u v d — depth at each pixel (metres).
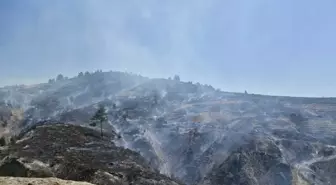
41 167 41.62
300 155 90.00
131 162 54.06
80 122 121.81
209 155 91.88
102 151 59.72
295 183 74.00
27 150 49.81
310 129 115.12
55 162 43.88
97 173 41.56
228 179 75.69
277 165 80.94
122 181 41.88
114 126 119.75
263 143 93.88
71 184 15.16
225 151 92.88
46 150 51.78
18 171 40.69
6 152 47.44
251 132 109.44
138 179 43.69
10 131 134.12
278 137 103.81
